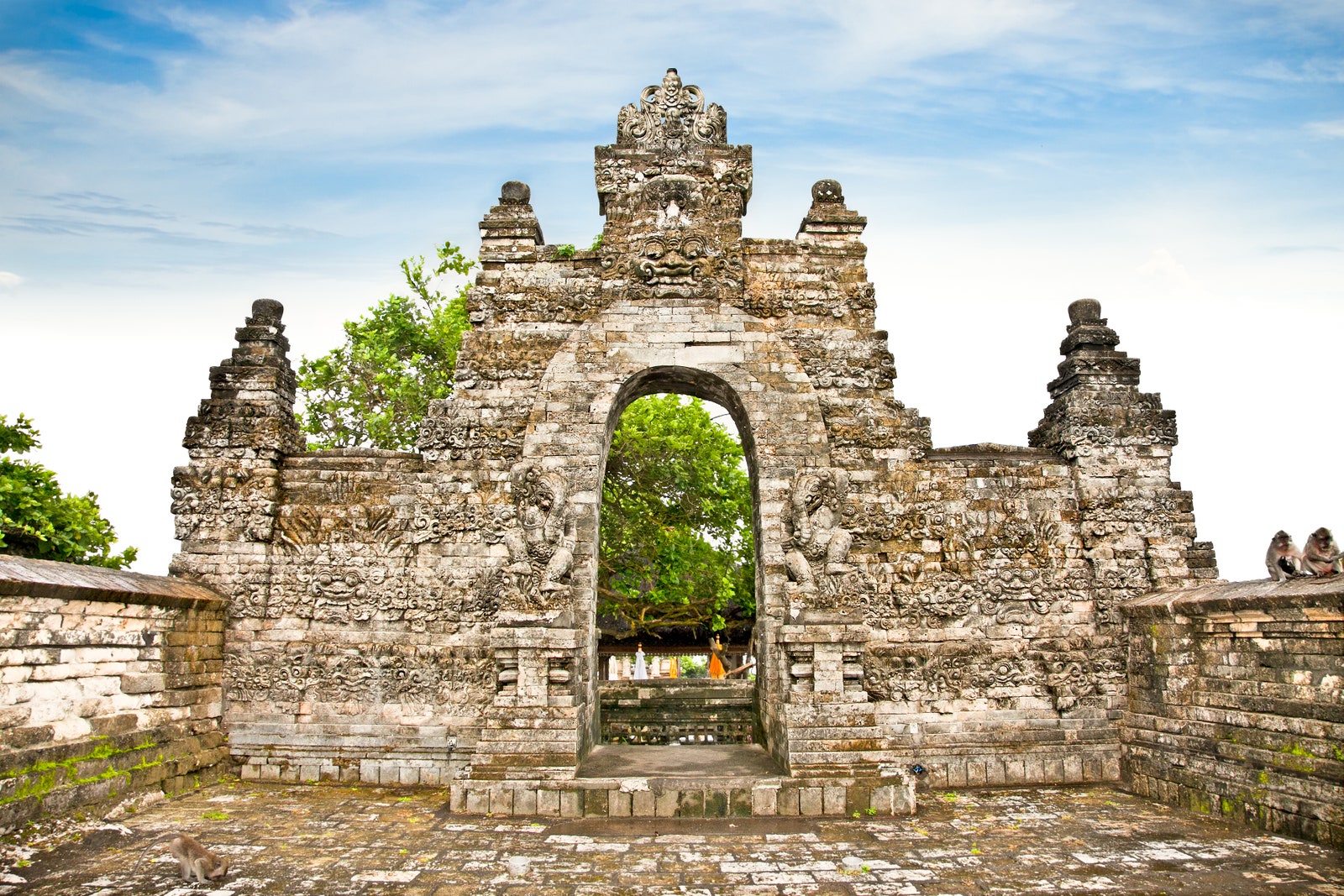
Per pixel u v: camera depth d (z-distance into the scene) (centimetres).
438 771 1834
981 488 1988
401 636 1903
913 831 1444
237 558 1919
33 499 2042
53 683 1373
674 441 3169
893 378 2039
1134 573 1936
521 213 2119
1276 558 1464
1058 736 1873
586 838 1401
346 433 3200
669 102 2166
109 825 1395
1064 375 2066
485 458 1986
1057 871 1214
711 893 1130
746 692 2425
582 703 1780
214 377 1984
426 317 3341
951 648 1909
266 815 1526
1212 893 1109
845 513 1962
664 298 2038
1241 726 1522
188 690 1753
